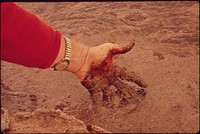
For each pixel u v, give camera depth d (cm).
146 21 210
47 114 149
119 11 222
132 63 179
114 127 150
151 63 178
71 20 221
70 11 231
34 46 119
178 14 212
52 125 144
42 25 123
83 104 164
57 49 127
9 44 114
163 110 154
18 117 152
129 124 150
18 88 178
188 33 197
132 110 155
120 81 156
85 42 199
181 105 155
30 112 159
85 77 144
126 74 154
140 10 220
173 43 190
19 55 119
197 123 147
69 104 165
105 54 143
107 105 154
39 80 181
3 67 193
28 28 116
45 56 123
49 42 123
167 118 151
